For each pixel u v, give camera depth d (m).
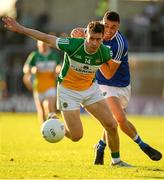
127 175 30.06
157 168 33.22
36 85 57.72
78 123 32.34
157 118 91.75
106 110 32.47
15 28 31.06
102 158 34.66
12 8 133.38
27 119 86.69
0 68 105.88
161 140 54.19
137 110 99.06
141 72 99.75
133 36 111.50
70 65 31.69
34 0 143.00
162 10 112.88
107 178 28.81
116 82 35.19
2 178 28.67
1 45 119.38
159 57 99.94
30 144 48.66
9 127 70.31
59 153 41.19
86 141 51.97
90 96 32.34
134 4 115.50
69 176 29.44
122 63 35.00
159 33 110.25
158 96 99.25
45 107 56.75
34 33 31.14
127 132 35.06
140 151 43.12
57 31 126.38
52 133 31.58
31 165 33.94
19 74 105.06
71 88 32.19
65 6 145.50
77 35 33.12
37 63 57.75
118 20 33.66
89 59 31.14
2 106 105.38
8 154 40.22
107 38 34.00
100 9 101.56
